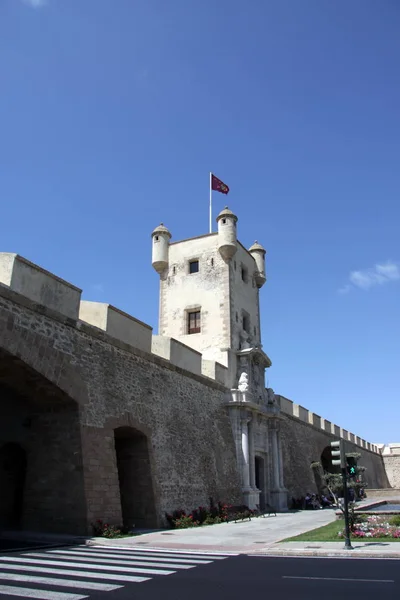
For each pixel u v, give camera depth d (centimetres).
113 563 1170
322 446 5041
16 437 1858
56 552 1350
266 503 3341
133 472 2150
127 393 2081
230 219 3644
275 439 3588
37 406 1834
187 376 2673
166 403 2389
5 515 1966
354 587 895
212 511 2466
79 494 1691
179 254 3822
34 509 1744
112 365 2025
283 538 1762
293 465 4078
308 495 3838
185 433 2506
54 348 1712
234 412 3103
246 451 3064
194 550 1479
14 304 1571
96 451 1797
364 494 4709
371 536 1681
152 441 2188
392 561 1235
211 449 2739
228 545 1584
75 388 1775
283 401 4156
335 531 1859
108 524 1739
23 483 2003
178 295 3712
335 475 2022
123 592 846
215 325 3488
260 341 3959
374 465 7119
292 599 794
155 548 1507
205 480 2572
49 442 1791
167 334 3650
